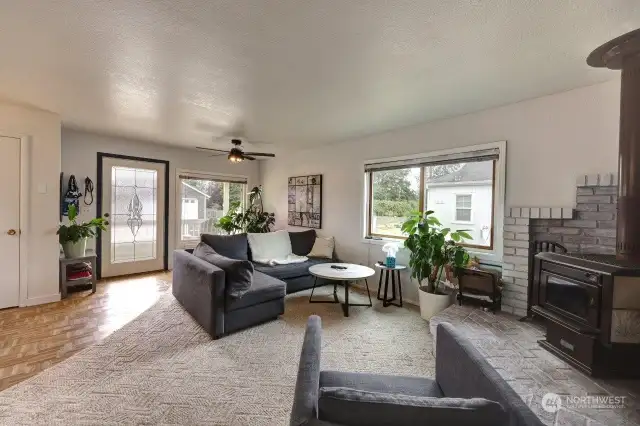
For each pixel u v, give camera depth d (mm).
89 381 2080
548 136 2787
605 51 1681
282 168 6035
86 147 4547
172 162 5480
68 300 3721
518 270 2893
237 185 6539
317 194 5258
